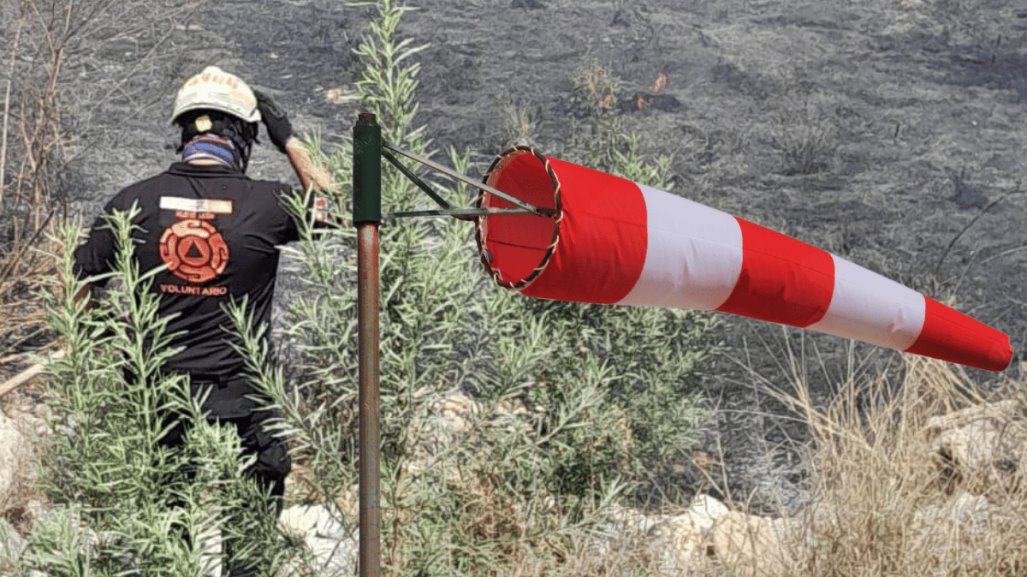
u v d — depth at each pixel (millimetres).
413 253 3027
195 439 2924
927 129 7371
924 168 6902
